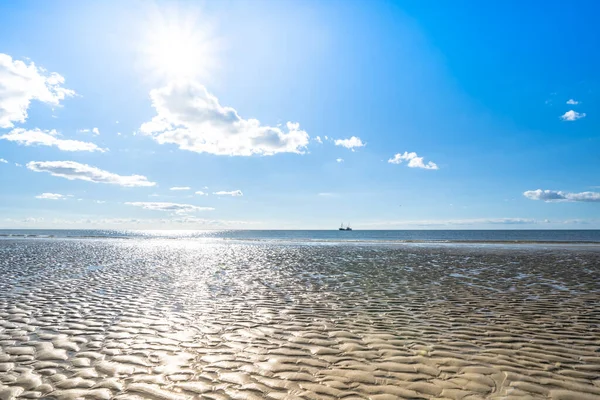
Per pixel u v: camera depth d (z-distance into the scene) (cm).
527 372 540
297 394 461
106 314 916
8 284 1392
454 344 678
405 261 2450
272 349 645
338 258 2705
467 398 453
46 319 857
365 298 1152
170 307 1006
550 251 3469
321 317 898
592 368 559
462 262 2373
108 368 546
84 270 1875
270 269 1983
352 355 615
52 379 503
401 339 711
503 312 953
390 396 457
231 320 862
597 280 1539
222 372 534
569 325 818
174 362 575
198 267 2067
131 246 4409
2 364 560
